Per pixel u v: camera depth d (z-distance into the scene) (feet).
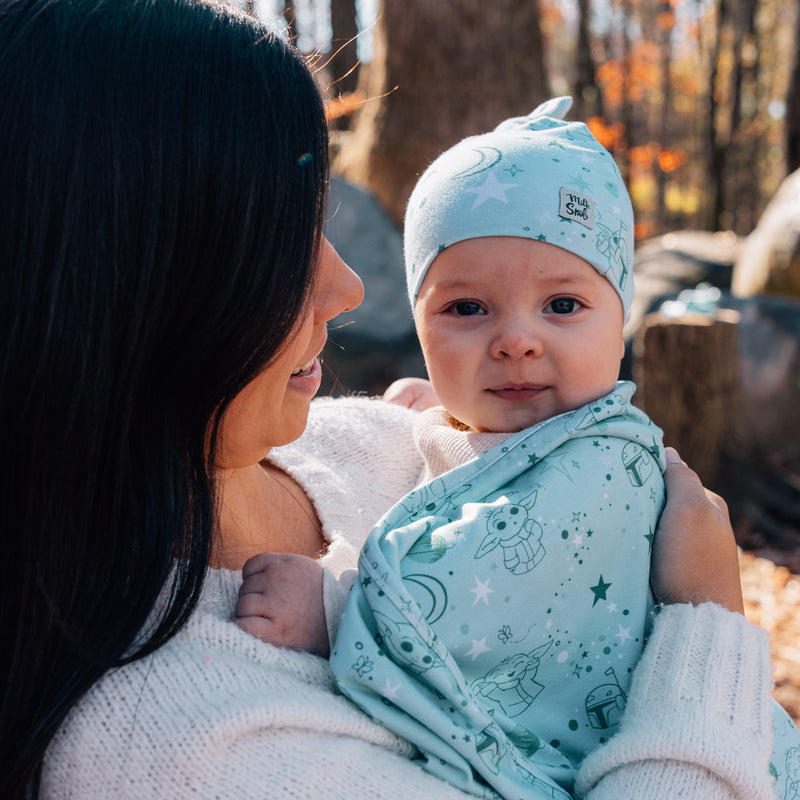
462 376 4.43
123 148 2.78
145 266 2.83
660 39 98.99
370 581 3.58
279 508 4.35
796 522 19.99
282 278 3.07
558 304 4.34
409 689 3.36
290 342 3.34
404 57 29.17
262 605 3.52
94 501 2.95
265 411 3.52
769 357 21.97
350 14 40.29
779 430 21.17
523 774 3.53
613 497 3.94
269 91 3.08
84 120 2.77
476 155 4.55
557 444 4.01
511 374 4.30
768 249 24.56
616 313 4.50
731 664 3.68
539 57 30.17
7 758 2.92
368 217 26.84
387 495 5.10
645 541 4.02
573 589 3.81
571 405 4.33
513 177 4.38
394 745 3.40
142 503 3.01
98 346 2.81
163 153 2.82
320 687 3.38
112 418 2.91
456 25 28.84
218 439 3.39
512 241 4.29
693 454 19.84
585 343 4.29
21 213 2.74
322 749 3.15
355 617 3.51
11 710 2.93
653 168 92.68
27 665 2.94
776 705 4.31
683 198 108.17
